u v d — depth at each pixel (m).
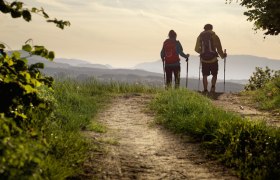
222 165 6.20
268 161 5.90
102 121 10.20
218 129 7.20
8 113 4.84
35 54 4.76
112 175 5.55
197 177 5.62
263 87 17.34
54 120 7.90
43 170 4.69
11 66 4.72
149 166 6.10
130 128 9.37
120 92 16.20
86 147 6.61
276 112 12.01
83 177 5.32
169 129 9.04
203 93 17.14
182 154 6.86
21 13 4.54
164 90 15.45
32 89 4.88
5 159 3.79
